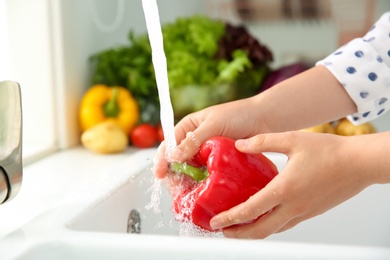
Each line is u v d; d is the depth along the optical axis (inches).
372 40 43.4
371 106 43.0
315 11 87.0
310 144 32.3
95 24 70.7
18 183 34.0
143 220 44.8
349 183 32.2
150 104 68.8
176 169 34.5
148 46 69.3
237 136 38.7
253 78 69.1
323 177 31.9
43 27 62.1
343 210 47.1
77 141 66.4
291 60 89.0
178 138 39.1
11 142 33.0
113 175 43.1
